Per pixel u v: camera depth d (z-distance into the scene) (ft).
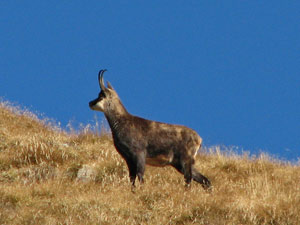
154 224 122.83
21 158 163.43
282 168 175.73
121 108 147.74
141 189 139.23
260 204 132.77
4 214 119.34
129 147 144.56
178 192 138.10
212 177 161.79
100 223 118.42
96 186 144.97
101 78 148.97
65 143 185.98
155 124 148.25
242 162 176.86
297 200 134.41
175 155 147.95
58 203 126.82
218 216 128.06
